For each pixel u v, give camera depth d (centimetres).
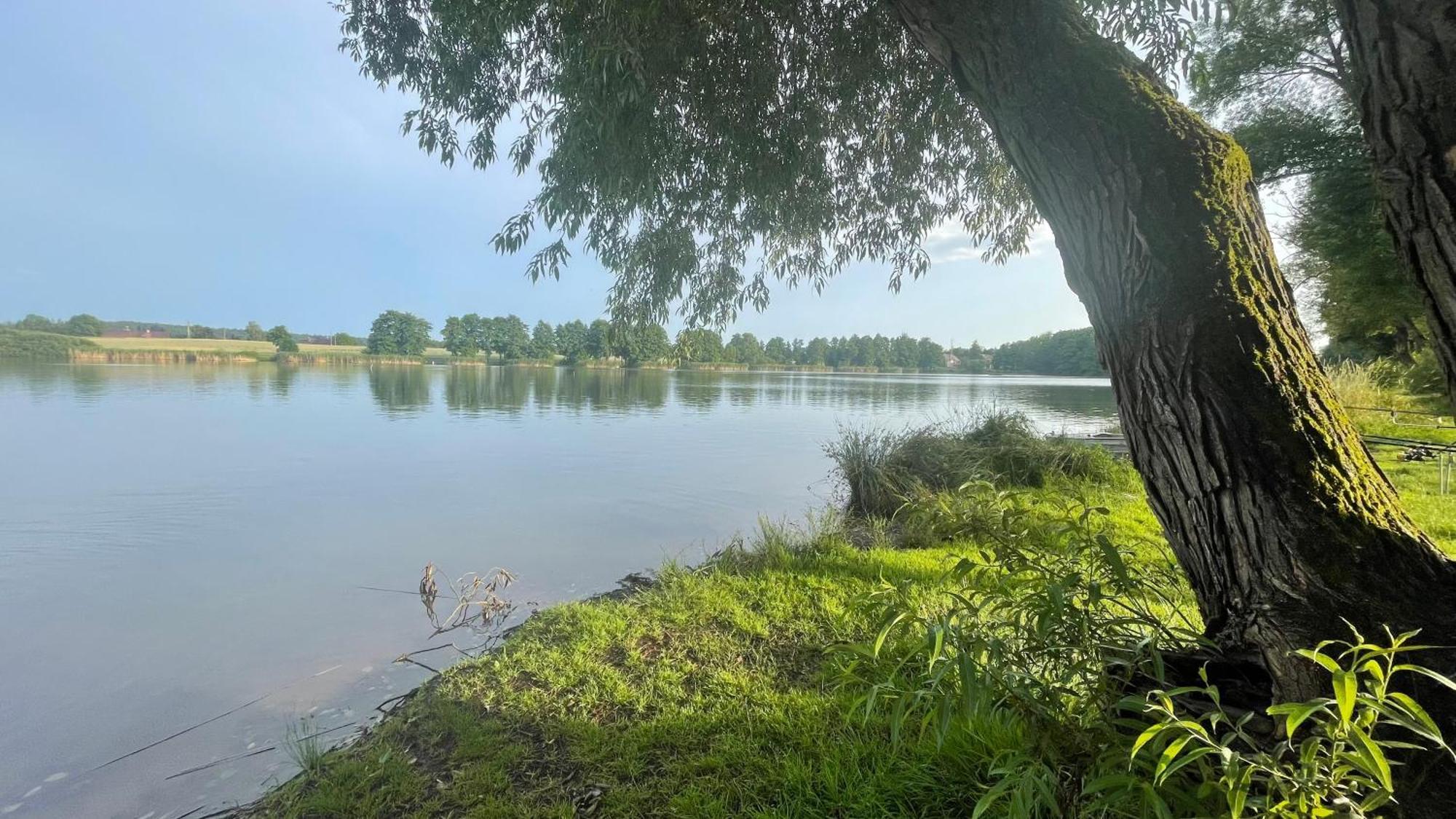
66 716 299
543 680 309
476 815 214
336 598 455
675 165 321
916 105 332
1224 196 140
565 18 265
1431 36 111
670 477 946
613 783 229
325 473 935
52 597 454
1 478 867
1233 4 253
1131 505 653
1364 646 102
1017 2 157
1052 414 2155
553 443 1302
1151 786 116
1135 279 144
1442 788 108
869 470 752
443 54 328
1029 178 166
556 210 298
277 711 304
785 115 329
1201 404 135
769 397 2820
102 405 1833
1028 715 152
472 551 575
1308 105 981
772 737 250
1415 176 116
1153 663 151
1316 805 102
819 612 377
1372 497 131
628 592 453
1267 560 131
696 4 266
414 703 298
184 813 234
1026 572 186
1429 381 1218
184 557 548
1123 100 148
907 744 222
